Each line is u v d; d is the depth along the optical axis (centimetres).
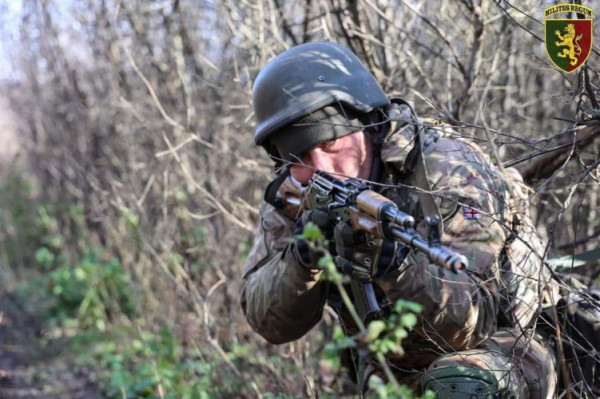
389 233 215
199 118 499
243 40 421
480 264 239
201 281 500
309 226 191
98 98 677
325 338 406
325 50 260
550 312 256
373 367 281
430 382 240
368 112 254
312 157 255
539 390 246
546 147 274
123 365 520
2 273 857
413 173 250
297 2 399
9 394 518
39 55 818
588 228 363
